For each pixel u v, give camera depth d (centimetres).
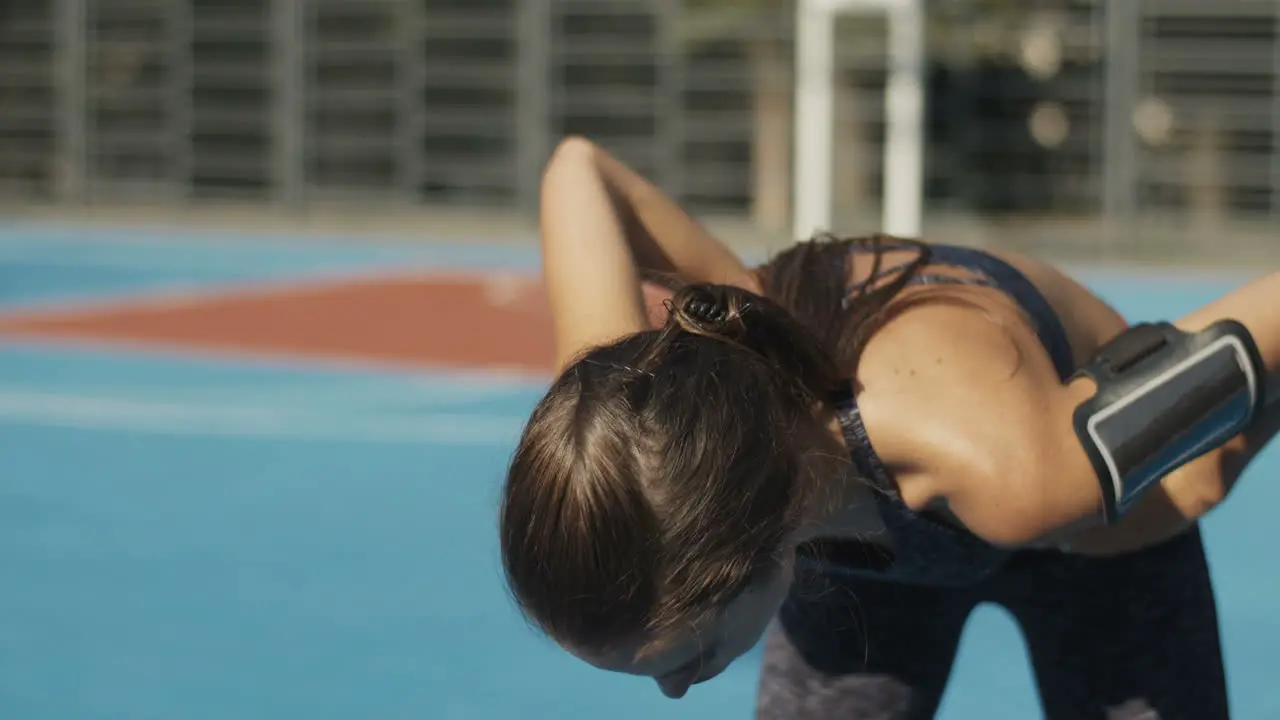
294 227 1716
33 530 516
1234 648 401
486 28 1680
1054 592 226
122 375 818
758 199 1638
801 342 180
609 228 211
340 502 554
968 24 1559
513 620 422
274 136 1739
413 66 1697
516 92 1684
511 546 167
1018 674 381
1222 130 1543
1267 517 543
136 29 1753
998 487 172
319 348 908
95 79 1772
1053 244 1564
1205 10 1529
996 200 1577
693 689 372
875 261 206
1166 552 220
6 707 361
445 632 414
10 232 1631
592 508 161
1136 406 176
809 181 1315
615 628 163
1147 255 1543
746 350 174
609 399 165
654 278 223
